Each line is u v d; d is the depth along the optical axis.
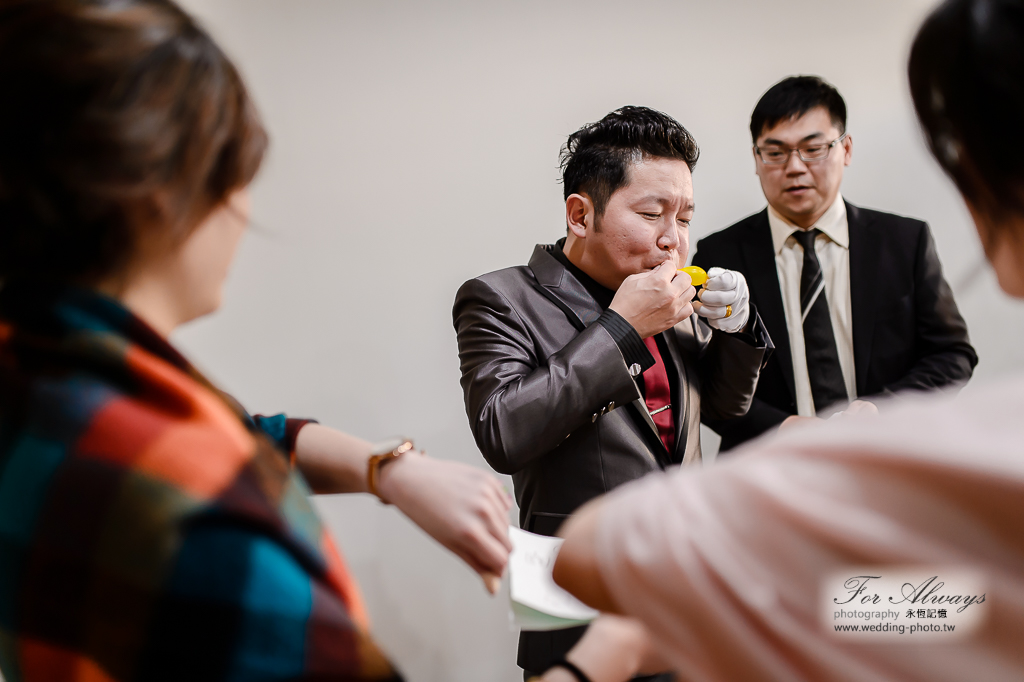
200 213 0.48
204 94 0.45
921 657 0.30
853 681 0.31
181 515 0.39
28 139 0.41
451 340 2.12
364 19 2.11
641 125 1.24
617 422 1.21
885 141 2.16
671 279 1.20
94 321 0.43
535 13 2.13
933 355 1.76
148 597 0.38
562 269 1.32
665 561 0.36
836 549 0.31
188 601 0.39
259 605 0.40
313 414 2.09
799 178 1.76
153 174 0.43
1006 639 0.29
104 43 0.41
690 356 1.40
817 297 1.82
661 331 1.22
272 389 2.09
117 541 0.39
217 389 0.47
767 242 1.87
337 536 2.03
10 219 0.43
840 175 1.79
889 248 1.80
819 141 1.73
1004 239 0.38
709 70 2.15
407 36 2.12
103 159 0.41
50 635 0.40
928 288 1.77
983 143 0.36
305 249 2.10
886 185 2.16
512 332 1.23
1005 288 0.40
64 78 0.40
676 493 0.38
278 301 2.09
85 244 0.45
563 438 1.15
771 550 0.33
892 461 0.31
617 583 0.38
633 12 2.14
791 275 1.86
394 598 2.02
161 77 0.42
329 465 0.70
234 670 0.39
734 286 1.28
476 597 2.02
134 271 0.47
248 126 0.49
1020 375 0.33
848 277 1.83
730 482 0.36
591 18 2.13
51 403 0.41
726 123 2.16
